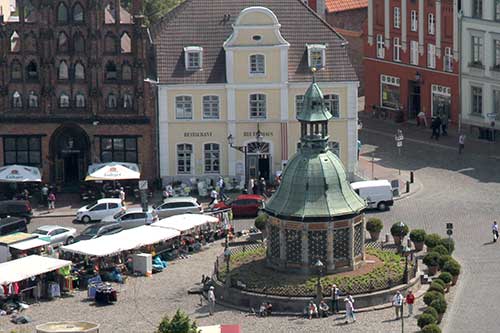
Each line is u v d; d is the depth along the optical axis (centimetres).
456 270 14600
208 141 18250
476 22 19900
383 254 15175
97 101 18138
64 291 14850
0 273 14438
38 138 18238
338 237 14562
